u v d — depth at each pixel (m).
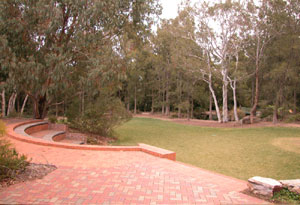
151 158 6.00
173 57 27.19
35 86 14.09
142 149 6.82
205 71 27.17
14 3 13.06
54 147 6.98
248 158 10.07
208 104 39.94
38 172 4.59
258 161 9.50
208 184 4.19
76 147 6.88
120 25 15.92
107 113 15.89
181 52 26.44
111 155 6.23
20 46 13.70
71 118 16.61
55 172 4.70
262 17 21.83
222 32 25.03
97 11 13.11
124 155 6.27
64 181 4.20
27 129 11.30
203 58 27.34
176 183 4.20
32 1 12.91
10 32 13.05
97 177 4.45
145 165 5.34
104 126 15.49
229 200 3.49
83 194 3.63
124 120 16.61
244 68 25.08
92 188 3.89
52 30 13.30
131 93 45.34
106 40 15.62
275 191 3.60
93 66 14.22
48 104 17.44
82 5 13.23
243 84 35.09
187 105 31.41
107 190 3.81
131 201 3.41
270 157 10.15
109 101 15.89
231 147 12.77
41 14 13.05
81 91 16.67
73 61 16.03
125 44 15.16
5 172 4.27
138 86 44.62
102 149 6.82
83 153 6.36
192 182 4.28
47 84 14.34
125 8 15.79
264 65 23.16
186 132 19.98
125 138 16.58
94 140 14.38
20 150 6.39
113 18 14.66
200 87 33.75
